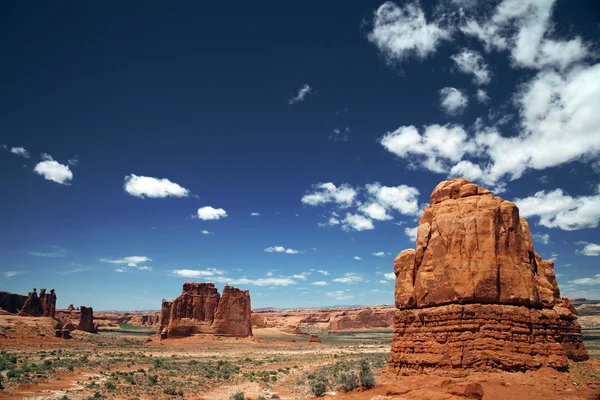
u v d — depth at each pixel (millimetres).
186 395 41188
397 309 33469
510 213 30422
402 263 33938
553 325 28609
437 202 33844
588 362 31016
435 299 30391
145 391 41594
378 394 27359
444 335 28516
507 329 27156
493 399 22422
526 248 30516
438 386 25375
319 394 34406
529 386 24375
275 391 42531
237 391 43906
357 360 63000
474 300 28500
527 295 28656
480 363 26594
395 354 31922
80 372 51375
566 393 23234
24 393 36062
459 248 30141
